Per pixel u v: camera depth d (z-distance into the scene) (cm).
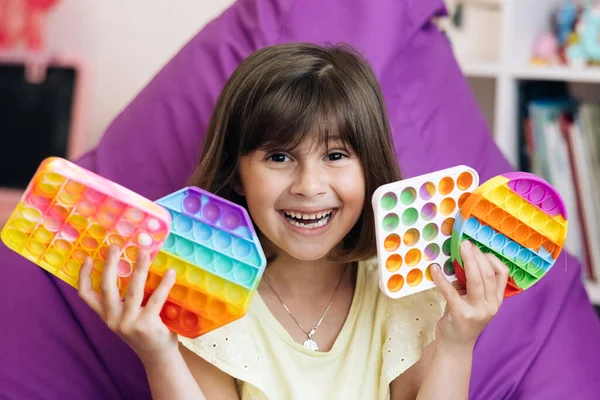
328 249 93
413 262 89
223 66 126
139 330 82
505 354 114
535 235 89
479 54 175
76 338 112
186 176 121
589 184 167
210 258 83
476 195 85
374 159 94
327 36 128
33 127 191
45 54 191
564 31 171
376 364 103
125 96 204
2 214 186
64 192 77
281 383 102
